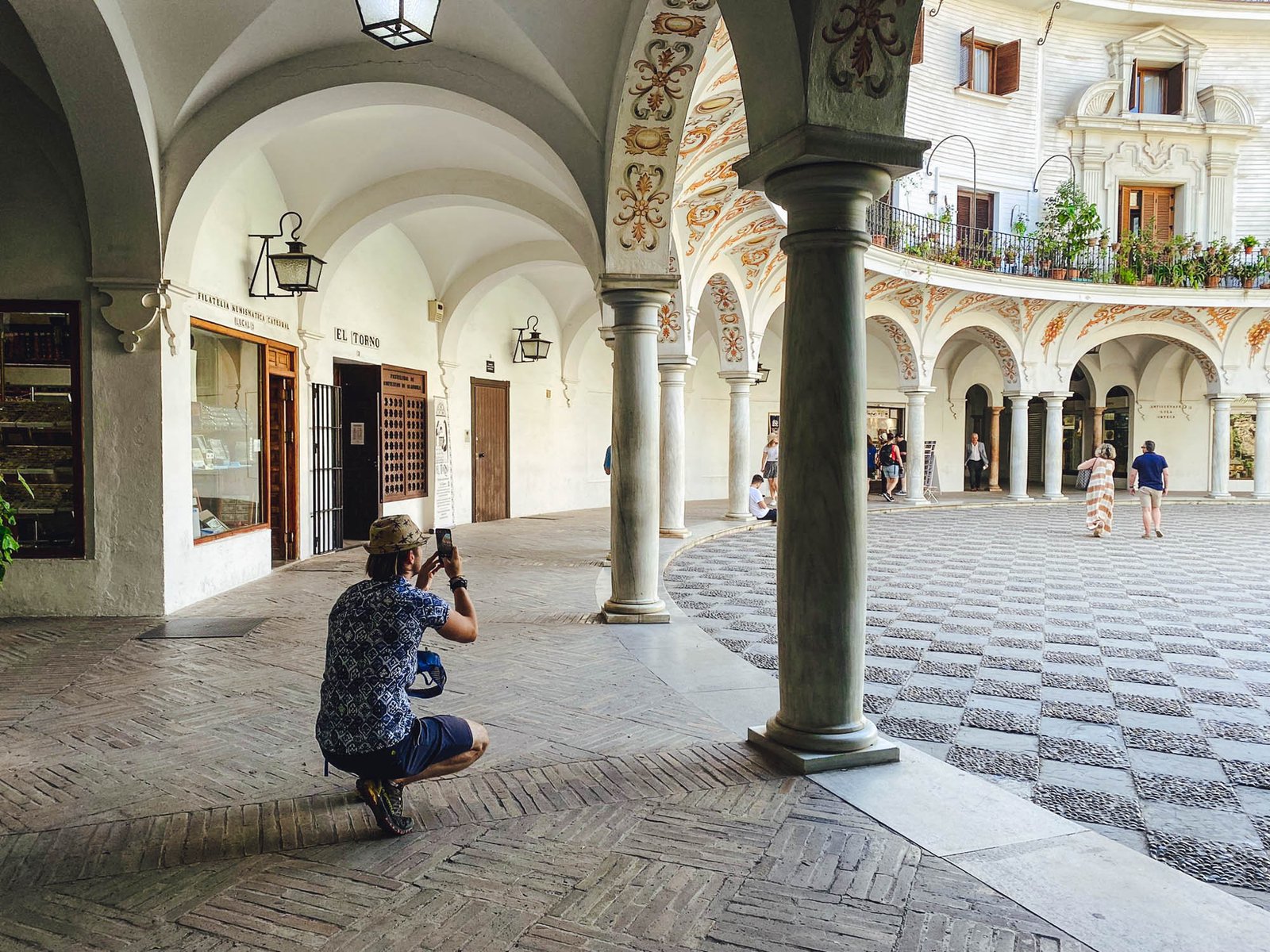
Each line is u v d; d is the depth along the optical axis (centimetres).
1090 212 2294
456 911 301
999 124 2375
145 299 798
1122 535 1638
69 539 828
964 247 2225
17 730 497
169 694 567
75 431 812
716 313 1762
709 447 2495
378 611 354
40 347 812
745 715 523
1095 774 462
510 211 1161
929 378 2225
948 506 2253
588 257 1077
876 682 641
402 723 354
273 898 311
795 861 336
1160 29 2467
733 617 884
